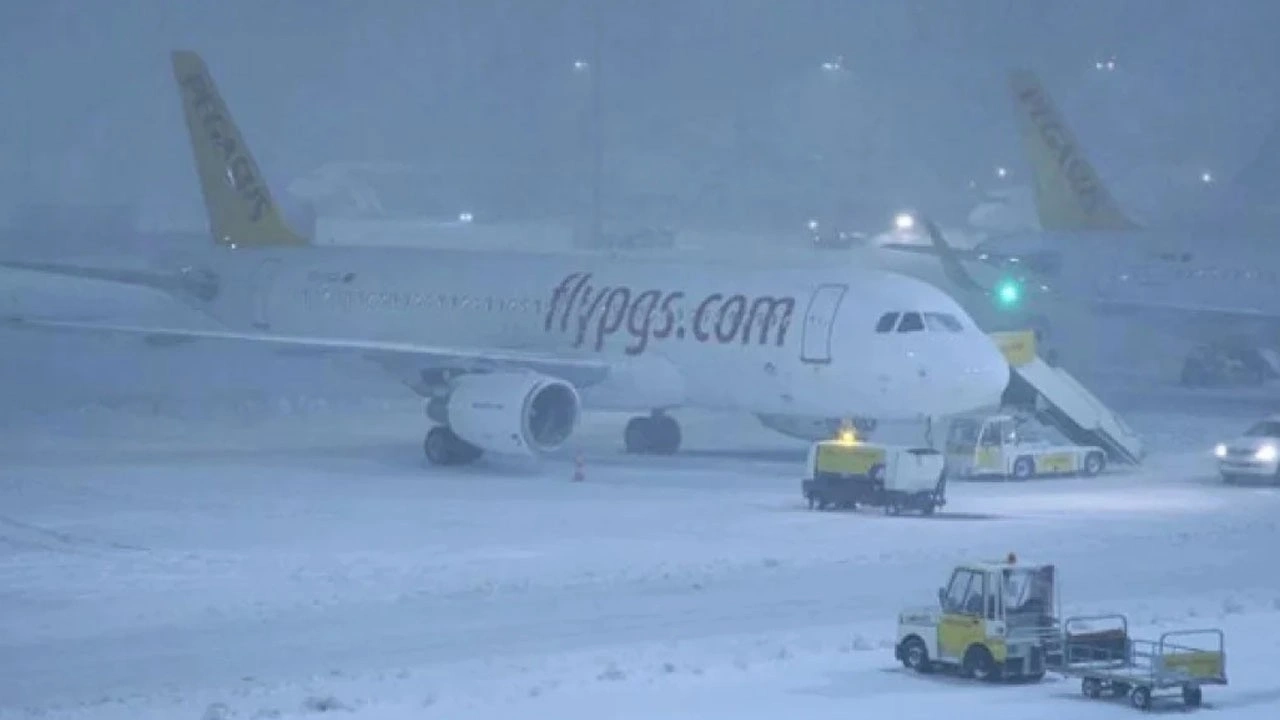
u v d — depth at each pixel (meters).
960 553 123.44
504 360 171.62
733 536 130.75
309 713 78.38
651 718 77.38
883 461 141.88
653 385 172.25
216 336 174.00
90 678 86.88
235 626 99.00
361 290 195.75
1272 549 127.19
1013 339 177.25
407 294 192.25
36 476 163.12
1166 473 172.75
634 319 174.50
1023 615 87.50
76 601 106.19
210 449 186.62
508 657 91.06
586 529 134.00
